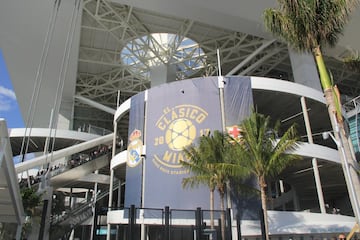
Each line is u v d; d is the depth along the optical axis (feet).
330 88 41.75
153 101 86.28
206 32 128.88
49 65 134.00
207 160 62.13
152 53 145.79
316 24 41.98
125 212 79.56
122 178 117.08
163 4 96.68
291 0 42.29
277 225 70.03
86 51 142.61
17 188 42.22
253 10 97.14
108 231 84.79
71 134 145.48
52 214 88.53
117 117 100.99
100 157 112.68
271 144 59.82
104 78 168.14
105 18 117.91
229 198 69.92
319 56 42.86
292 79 160.97
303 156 77.36
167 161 78.64
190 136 78.54
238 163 59.88
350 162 38.70
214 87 81.41
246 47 135.44
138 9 112.68
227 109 78.74
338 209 122.52
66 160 143.95
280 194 119.03
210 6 96.48
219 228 48.19
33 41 118.93
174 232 71.41
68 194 147.33
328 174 97.71
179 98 82.94
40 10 102.22
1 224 65.36
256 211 68.90
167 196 75.77
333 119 40.81
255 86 81.20
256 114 61.52
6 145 31.65
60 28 111.04
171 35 140.46
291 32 43.47
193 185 70.38
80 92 171.32
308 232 64.80
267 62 145.28
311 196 126.11
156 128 83.10
